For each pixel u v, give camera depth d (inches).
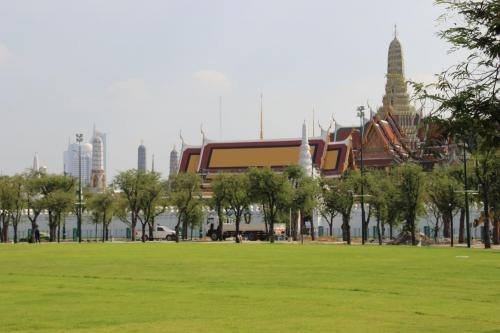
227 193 5639.8
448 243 4918.8
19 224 7076.8
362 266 2155.5
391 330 978.7
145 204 5777.6
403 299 1322.6
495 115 767.7
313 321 1055.6
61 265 2214.6
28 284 1600.6
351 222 6811.0
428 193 4648.1
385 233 6505.9
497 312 1158.3
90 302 1264.8
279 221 6259.8
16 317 1085.1
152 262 2348.7
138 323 1032.2
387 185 5088.6
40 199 5743.1
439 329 989.8
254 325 1016.2
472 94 770.2
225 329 980.6
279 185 5315.0
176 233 5639.8
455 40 768.9
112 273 1905.8
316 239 5959.6
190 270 2000.5
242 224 6481.3
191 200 5930.1
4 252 3127.5
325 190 5467.5
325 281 1665.8
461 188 4522.6
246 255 2819.9
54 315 1106.1
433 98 789.9
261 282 1643.7
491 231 5364.2
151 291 1449.3
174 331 962.7
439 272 1923.0
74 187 6107.3
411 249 3540.8
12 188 5556.1
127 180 5708.7
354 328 993.5
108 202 5969.5
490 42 756.0
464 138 809.5
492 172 887.7
